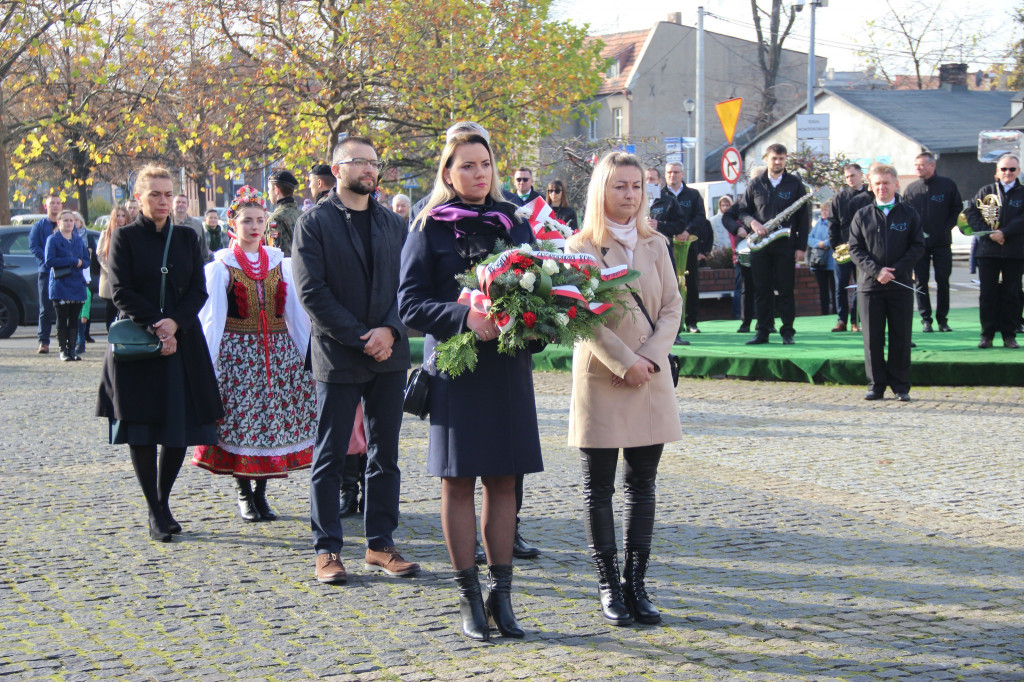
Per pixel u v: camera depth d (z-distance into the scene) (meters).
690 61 55.91
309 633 4.32
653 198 13.06
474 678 3.84
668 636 4.27
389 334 5.02
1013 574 5.04
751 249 12.29
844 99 42.12
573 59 18.52
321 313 4.92
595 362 4.47
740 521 6.00
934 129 40.62
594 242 4.54
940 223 13.09
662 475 7.14
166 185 5.71
